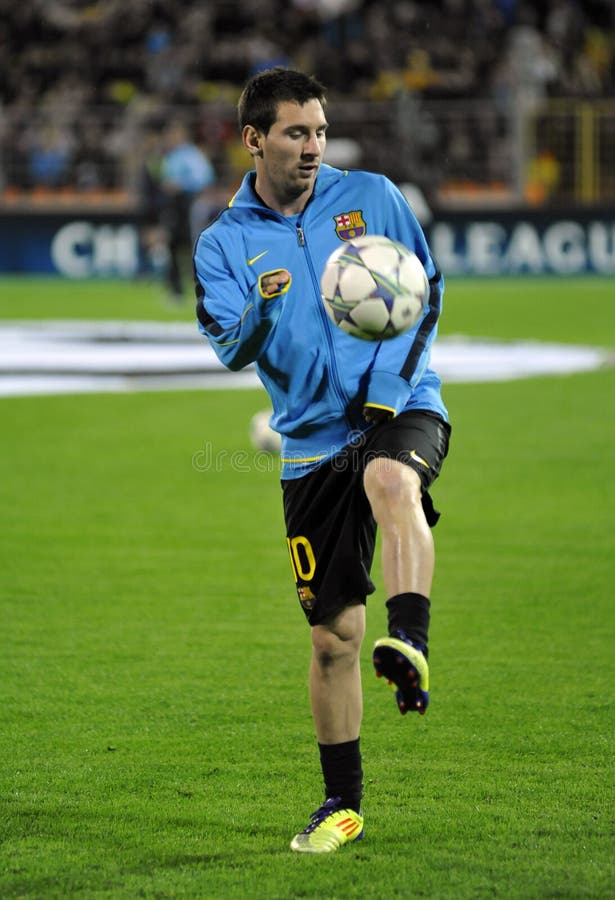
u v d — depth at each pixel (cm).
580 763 1672
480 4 12256
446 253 10919
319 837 1411
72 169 11294
